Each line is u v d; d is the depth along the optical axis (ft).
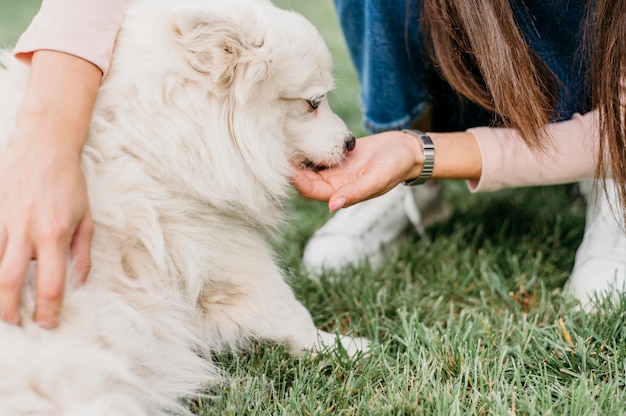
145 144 5.99
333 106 14.85
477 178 7.63
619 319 6.86
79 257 5.25
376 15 8.43
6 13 23.36
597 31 6.55
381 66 8.88
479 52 6.77
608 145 6.73
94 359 5.09
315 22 21.52
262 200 6.81
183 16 5.80
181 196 6.23
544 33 7.74
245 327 6.70
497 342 6.99
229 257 6.56
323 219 10.76
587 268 7.95
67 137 5.33
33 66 5.65
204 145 6.23
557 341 6.67
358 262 9.41
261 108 6.54
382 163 6.96
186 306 6.29
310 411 5.81
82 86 5.64
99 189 5.71
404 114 9.37
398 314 7.78
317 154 7.21
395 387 6.14
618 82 6.48
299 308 7.07
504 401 5.77
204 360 6.50
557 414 5.70
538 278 8.63
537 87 6.89
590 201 8.46
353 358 6.73
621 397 5.73
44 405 4.70
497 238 10.02
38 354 4.85
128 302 5.75
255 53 6.17
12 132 5.45
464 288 8.61
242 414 5.84
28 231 4.93
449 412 5.70
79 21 5.83
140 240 5.87
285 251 9.54
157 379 5.92
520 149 7.45
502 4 6.64
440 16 7.24
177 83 6.11
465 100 9.11
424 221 10.28
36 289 5.08
